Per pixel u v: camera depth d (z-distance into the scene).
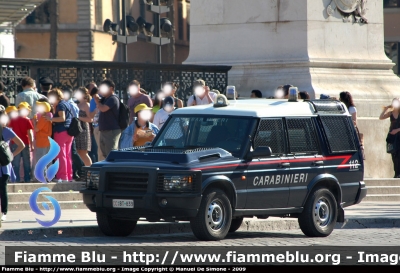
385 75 45.72
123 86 42.09
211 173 25.09
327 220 27.98
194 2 46.03
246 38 44.72
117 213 25.38
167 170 24.78
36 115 34.31
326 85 43.22
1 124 26.95
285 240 26.59
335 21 44.34
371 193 39.50
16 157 34.12
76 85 40.81
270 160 26.55
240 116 26.73
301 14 43.53
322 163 27.94
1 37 75.06
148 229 27.89
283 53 43.84
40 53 141.75
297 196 27.22
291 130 27.38
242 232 28.91
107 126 34.09
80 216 30.28
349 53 44.72
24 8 70.44
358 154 29.22
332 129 28.58
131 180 25.17
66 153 34.59
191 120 27.23
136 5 149.88
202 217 25.03
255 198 26.17
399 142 40.91
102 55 145.00
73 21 141.38
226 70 44.34
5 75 39.00
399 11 111.38
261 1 44.41
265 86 43.72
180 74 43.47
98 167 25.73
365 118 43.56
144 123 32.12
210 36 45.62
